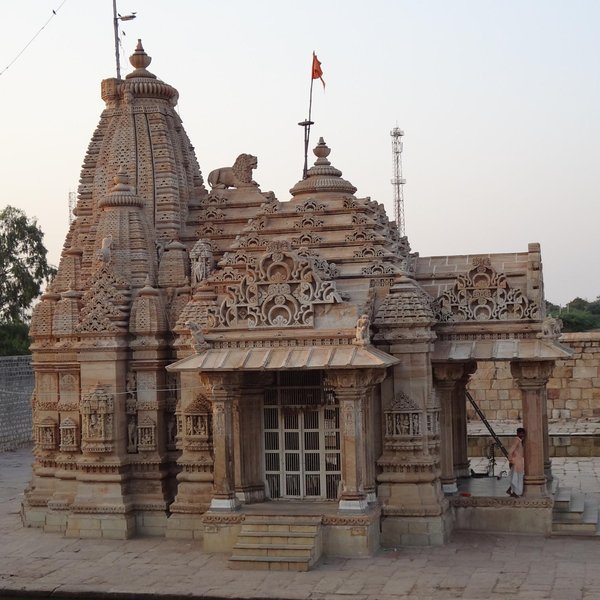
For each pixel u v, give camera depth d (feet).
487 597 62.75
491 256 86.33
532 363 79.51
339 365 72.74
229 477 77.10
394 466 78.02
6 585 70.13
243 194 94.32
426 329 78.89
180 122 100.32
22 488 114.21
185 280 88.99
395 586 65.87
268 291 77.20
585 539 77.82
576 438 124.67
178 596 66.13
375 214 85.92
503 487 86.84
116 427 84.43
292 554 71.72
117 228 89.71
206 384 77.15
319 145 90.74
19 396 158.61
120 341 84.99
